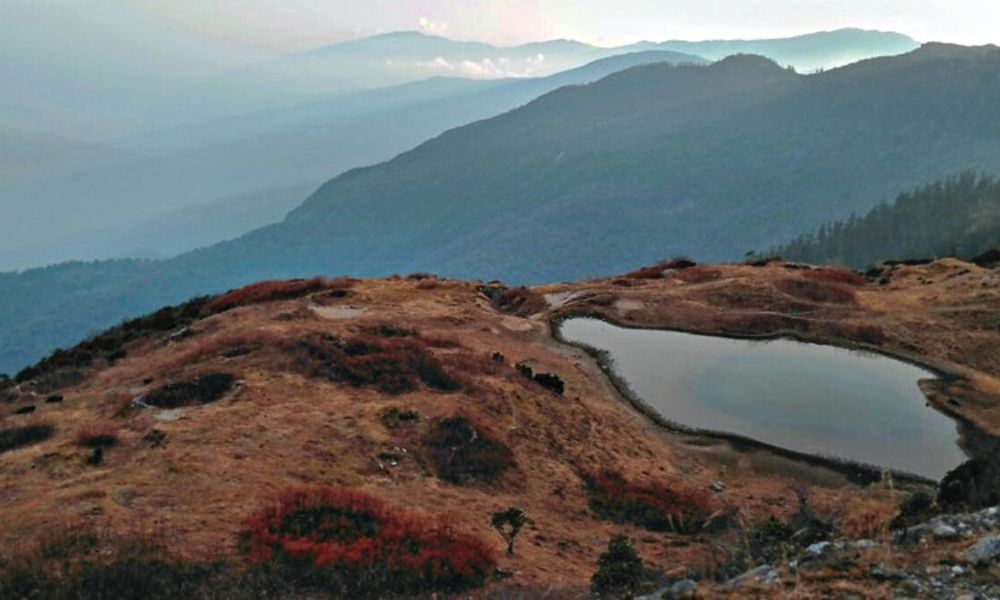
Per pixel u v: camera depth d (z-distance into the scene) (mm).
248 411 28594
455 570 18266
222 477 22062
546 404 36781
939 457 34844
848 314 56062
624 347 51688
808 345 52000
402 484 24781
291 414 28781
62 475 22266
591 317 58625
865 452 35312
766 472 33438
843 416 39688
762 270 71062
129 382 34750
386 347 38406
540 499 26922
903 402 41719
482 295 66375
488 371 39062
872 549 12562
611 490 28750
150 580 15680
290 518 19328
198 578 16109
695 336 54250
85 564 16016
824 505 27922
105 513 18688
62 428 28391
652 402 42031
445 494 24750
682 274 71500
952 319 53281
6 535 17375
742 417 39719
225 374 32750
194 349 38781
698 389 43844
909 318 54188
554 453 31500
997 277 60938
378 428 28672
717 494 30531
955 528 13031
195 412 28250
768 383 44812
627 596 14328
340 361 35438
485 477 27281
